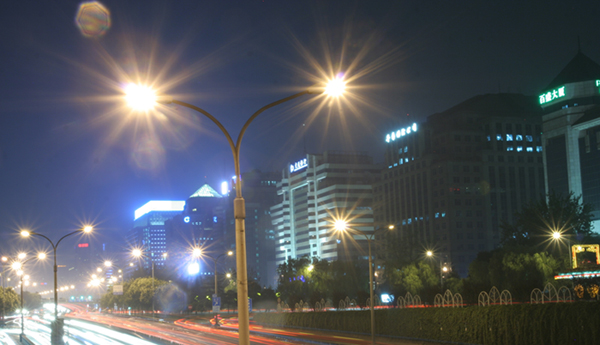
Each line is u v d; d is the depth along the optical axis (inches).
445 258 7608.3
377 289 4798.2
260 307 5718.5
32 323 4318.4
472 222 7706.7
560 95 6619.1
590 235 4025.6
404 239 4938.5
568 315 1523.1
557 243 3853.3
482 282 3282.5
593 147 6053.2
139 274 7194.9
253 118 768.9
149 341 2317.9
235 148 756.6
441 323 2044.8
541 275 2997.0
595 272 2300.7
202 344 2129.7
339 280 4500.5
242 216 726.5
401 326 2277.3
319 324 2883.9
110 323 4168.3
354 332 2568.9
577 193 6215.6
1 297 4207.7
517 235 4335.6
